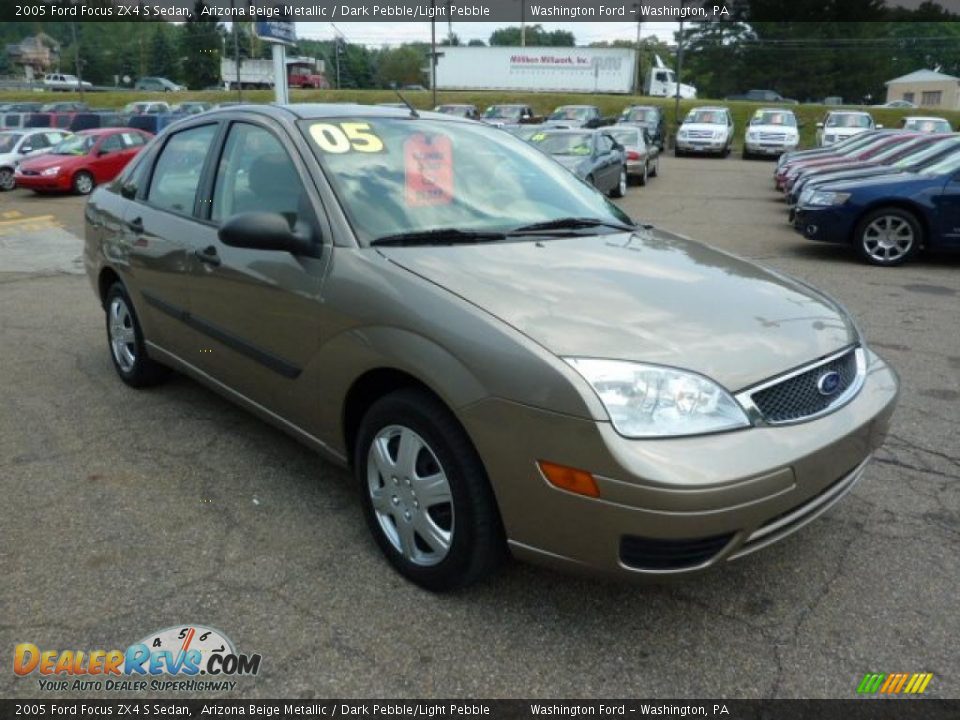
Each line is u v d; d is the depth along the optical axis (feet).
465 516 8.12
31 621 8.33
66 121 93.09
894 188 28.40
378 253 9.24
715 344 7.84
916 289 24.97
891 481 11.68
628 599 8.84
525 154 12.96
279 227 9.42
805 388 8.12
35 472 11.73
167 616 8.44
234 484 11.41
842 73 226.38
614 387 7.22
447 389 7.87
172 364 13.48
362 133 11.21
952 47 268.41
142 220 13.51
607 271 9.27
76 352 17.85
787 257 30.99
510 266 9.12
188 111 103.30
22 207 50.06
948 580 9.25
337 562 9.46
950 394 15.33
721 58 233.55
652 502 6.98
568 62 141.18
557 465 7.28
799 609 8.73
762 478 7.26
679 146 94.38
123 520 10.37
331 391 9.48
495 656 7.94
